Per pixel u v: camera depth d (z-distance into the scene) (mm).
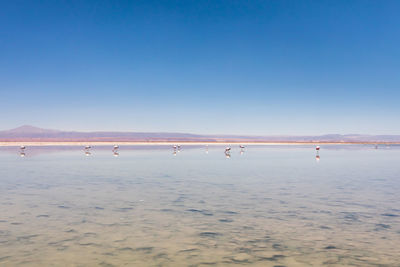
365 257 8844
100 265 8242
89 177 26062
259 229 11352
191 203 15625
